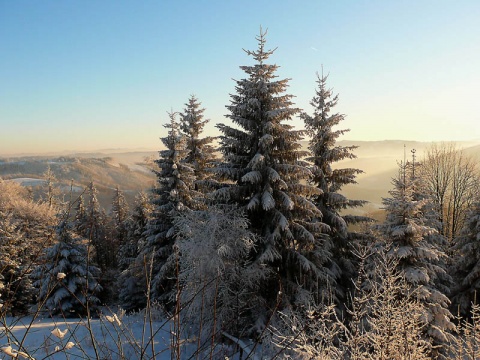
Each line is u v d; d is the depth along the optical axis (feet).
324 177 59.77
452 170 107.24
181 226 52.75
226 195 46.96
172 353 8.91
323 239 53.57
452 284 67.21
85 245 75.51
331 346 14.57
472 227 67.26
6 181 176.86
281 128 47.52
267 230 47.73
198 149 83.25
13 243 71.10
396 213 47.62
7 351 6.94
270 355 28.14
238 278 43.75
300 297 42.55
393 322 13.89
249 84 48.39
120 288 93.71
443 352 31.83
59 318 60.70
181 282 45.44
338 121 59.06
